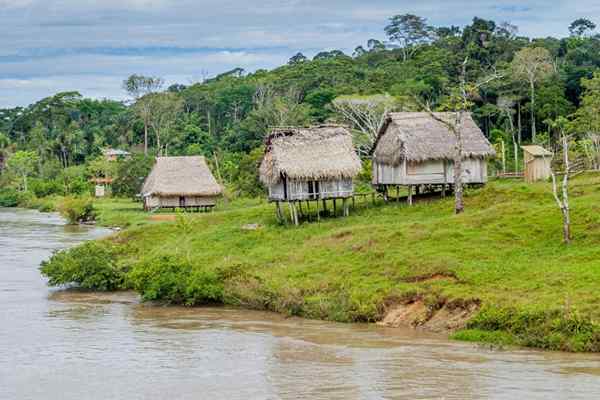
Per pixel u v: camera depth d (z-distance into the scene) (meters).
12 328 44.34
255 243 61.38
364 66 170.00
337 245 54.97
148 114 165.00
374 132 99.31
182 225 70.44
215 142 157.25
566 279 41.16
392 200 70.31
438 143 66.50
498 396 30.31
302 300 46.75
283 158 64.56
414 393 31.17
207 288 50.25
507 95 118.25
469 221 53.62
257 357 37.53
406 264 47.53
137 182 127.75
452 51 143.25
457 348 37.75
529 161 71.69
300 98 154.50
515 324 38.28
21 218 122.12
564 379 32.09
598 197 55.78
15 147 193.50
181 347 39.75
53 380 34.16
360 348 38.50
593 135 85.38
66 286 58.31
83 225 105.19
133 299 53.12
